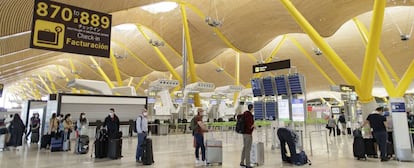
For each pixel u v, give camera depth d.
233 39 24.86
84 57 43.09
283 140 8.63
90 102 18.19
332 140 16.59
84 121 12.12
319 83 44.41
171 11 26.33
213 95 32.06
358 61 31.58
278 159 9.18
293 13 15.80
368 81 13.97
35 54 30.48
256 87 11.73
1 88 25.48
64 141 12.31
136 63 41.47
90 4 15.38
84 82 19.38
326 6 17.73
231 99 39.69
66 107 17.59
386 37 26.39
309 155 10.05
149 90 25.72
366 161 8.66
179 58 37.09
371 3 16.73
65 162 8.90
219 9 22.36
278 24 22.22
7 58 28.89
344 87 20.45
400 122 8.92
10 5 13.02
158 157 9.83
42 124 16.33
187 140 17.59
